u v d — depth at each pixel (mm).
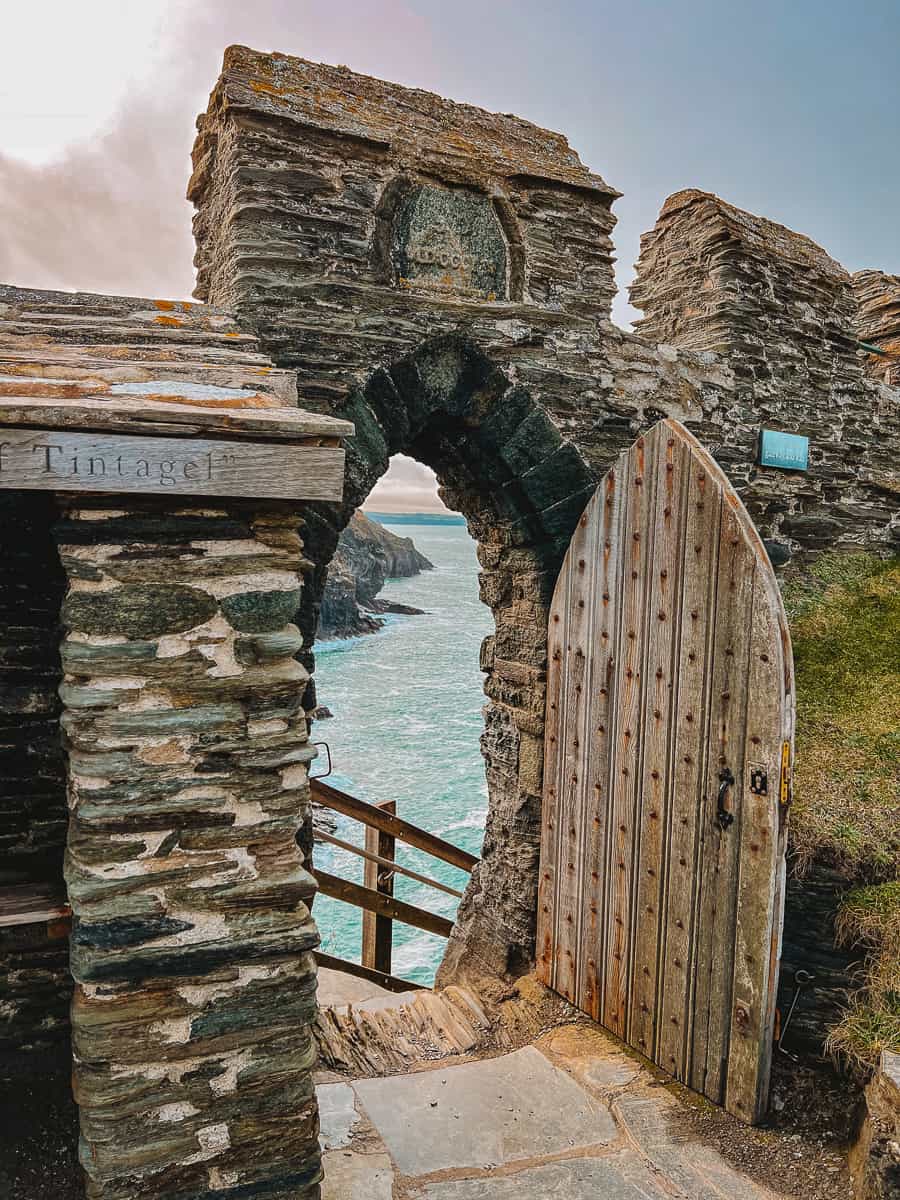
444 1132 3521
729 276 5219
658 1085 3836
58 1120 2967
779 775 3395
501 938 5094
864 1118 3229
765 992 3457
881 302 7676
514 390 4410
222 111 4008
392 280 4121
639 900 4051
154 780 2398
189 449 2289
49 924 2771
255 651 2500
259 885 2480
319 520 3883
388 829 6355
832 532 5789
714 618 3648
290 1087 2551
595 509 4273
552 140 4746
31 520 3184
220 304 4230
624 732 4125
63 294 3707
